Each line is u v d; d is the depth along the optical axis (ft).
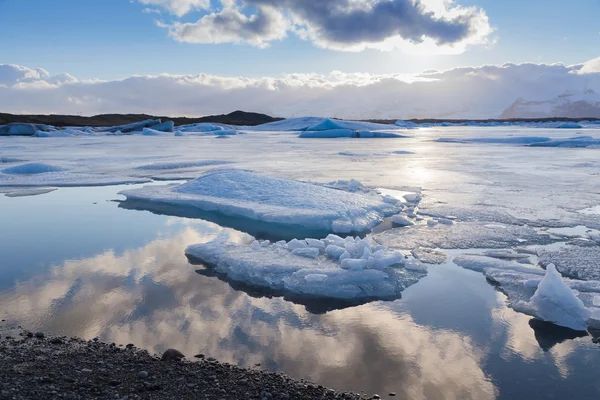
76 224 27.89
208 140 139.95
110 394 9.14
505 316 14.43
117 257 20.94
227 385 9.91
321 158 72.59
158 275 18.38
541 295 14.83
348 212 27.27
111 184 45.01
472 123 407.85
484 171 52.54
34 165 53.57
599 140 102.47
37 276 18.25
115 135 183.93
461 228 25.13
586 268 18.35
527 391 10.32
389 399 9.93
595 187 39.52
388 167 57.82
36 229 26.66
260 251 20.70
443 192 37.47
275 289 16.79
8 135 172.45
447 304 15.38
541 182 42.88
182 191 36.04
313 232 25.59
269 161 67.00
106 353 11.39
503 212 29.17
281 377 10.51
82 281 17.65
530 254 20.63
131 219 29.27
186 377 10.17
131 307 15.05
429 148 98.68
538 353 12.10
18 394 8.84
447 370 11.21
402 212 29.73
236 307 15.14
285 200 30.53
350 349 12.23
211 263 19.95
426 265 19.21
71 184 44.16
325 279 16.90
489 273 17.87
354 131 158.71
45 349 11.53
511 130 228.02
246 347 12.25
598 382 10.71
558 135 153.28
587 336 13.11
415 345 12.51
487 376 10.94
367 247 19.54
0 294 16.22
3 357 10.86
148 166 59.00
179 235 25.16
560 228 25.12
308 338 12.88
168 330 13.28
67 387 9.33
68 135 171.22
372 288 16.61
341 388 10.32
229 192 33.68
